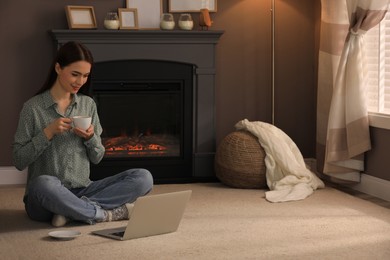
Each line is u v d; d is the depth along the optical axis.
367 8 5.61
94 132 4.70
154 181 6.33
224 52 6.66
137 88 6.38
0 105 6.27
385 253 3.92
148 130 6.46
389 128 5.50
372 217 4.84
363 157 5.89
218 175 6.15
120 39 6.24
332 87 6.14
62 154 4.57
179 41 6.35
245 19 6.68
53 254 3.90
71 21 6.17
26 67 6.29
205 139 6.51
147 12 6.46
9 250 4.00
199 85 6.45
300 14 6.77
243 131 6.16
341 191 5.86
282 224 4.62
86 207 4.47
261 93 6.75
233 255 3.86
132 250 3.95
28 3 6.26
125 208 4.63
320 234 4.36
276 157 5.86
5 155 6.32
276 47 6.75
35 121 4.50
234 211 5.02
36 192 4.39
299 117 6.85
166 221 4.30
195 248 4.00
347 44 5.79
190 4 6.56
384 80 5.81
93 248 4.00
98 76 6.28
